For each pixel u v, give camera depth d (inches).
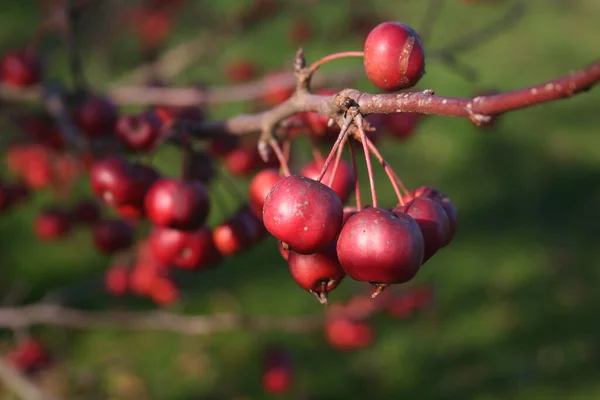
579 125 54.1
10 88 18.4
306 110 11.8
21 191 20.2
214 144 15.8
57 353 26.7
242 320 22.3
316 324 23.7
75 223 22.4
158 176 13.8
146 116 14.5
